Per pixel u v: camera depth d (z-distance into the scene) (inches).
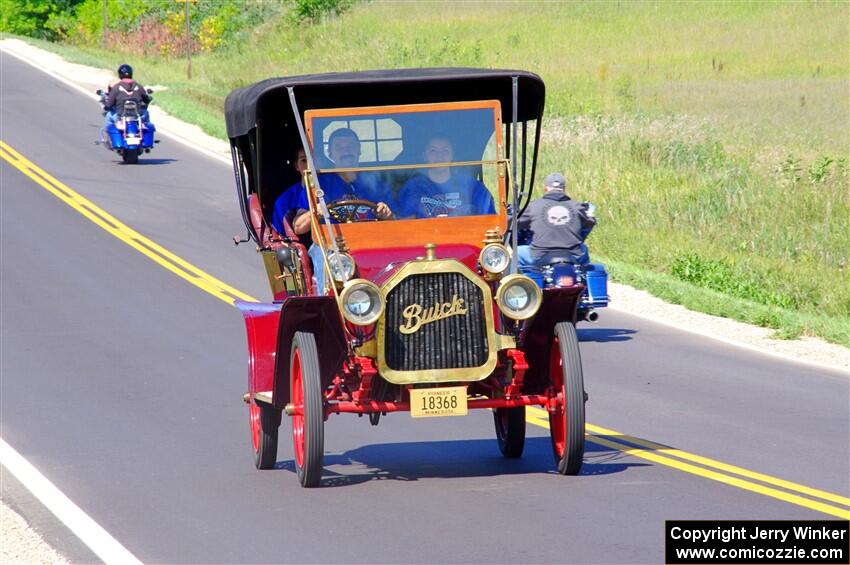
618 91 3137.3
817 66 3494.1
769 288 1638.8
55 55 4148.6
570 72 3516.2
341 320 698.8
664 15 4335.6
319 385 689.6
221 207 2092.8
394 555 575.2
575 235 1174.3
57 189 2188.7
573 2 4645.7
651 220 1991.9
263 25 5032.0
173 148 2689.5
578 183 2171.5
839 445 837.2
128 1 5639.8
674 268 1675.7
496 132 755.4
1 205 2049.7
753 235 1871.3
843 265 1753.2
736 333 1327.5
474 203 748.0
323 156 742.5
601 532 606.5
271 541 607.8
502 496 685.3
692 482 718.5
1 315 1397.6
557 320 719.7
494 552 574.9
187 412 983.6
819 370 1147.9
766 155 2325.3
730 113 2827.3
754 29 4045.3
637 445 837.2
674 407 979.3
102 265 1664.6
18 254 1721.2
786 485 711.7
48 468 802.8
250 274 1627.7
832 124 2669.8
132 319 1378.0
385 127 749.3
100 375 1128.8
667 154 2313.0
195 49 5044.3
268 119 827.4
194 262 1692.9
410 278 682.2
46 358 1200.2
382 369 678.5
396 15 4685.0
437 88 798.5
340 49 4188.0
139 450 856.3
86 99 3304.6
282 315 695.1
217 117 3100.4
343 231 732.0
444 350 685.3
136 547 606.2
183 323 1358.3
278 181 858.8
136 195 2171.5
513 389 704.4
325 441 888.3
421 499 684.1
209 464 808.3
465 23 4404.5
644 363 1170.6
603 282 1178.6
